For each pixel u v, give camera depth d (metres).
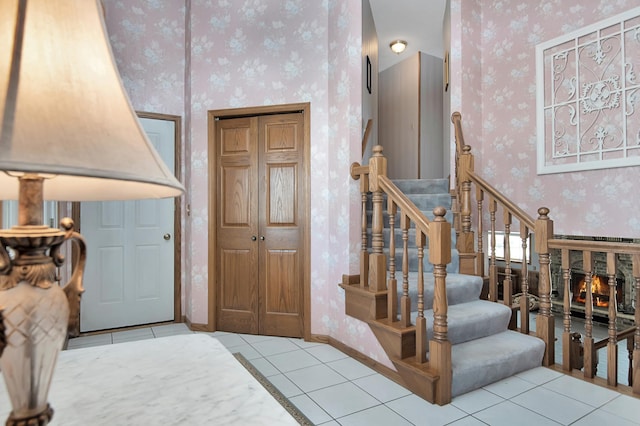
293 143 3.38
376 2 4.54
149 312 3.67
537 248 2.73
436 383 2.14
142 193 0.72
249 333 3.45
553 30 3.32
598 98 3.02
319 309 3.24
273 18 3.42
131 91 3.57
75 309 0.61
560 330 5.18
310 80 3.29
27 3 0.52
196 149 3.57
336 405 2.12
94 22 0.59
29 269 0.54
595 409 2.06
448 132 4.61
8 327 0.51
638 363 2.22
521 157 3.53
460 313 2.69
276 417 0.71
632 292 5.32
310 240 3.26
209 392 0.81
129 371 0.92
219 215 3.55
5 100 0.47
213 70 3.54
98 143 0.51
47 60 0.52
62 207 3.19
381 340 2.53
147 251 3.67
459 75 3.63
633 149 2.83
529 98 3.48
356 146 2.99
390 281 2.54
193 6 3.58
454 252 3.29
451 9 3.71
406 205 2.40
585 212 3.12
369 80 4.55
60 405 0.75
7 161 0.43
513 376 2.48
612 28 2.95
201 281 3.56
